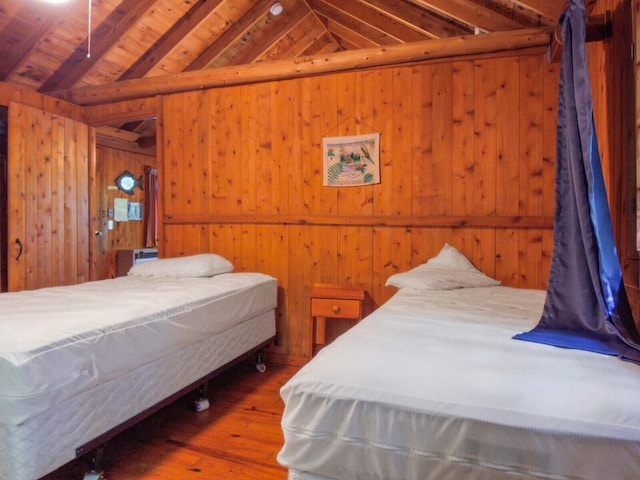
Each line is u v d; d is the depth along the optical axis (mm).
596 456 843
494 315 1750
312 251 3295
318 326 3201
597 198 1500
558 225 1688
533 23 2799
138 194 6410
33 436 1384
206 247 3590
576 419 870
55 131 3637
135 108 3801
